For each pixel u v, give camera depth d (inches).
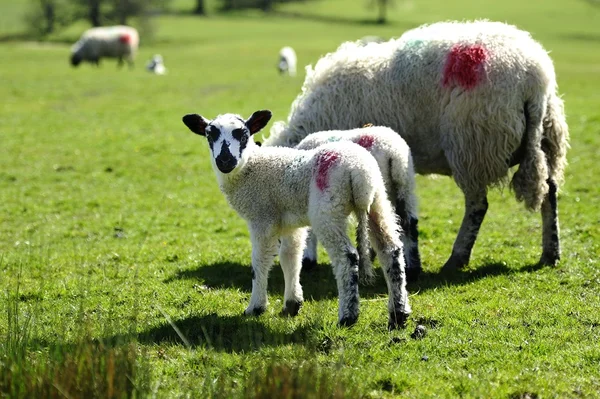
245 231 582.6
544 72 447.2
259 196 355.3
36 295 408.2
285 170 348.2
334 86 483.2
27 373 258.1
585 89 1472.7
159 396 257.3
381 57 481.1
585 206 625.9
